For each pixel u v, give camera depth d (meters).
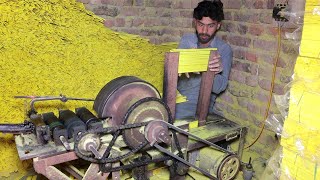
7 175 2.23
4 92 2.10
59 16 2.24
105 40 2.46
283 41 2.24
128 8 2.97
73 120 1.58
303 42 0.83
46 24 2.19
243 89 2.67
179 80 2.45
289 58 2.21
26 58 2.14
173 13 3.19
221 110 2.96
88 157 1.52
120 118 1.66
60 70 2.28
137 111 1.59
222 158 2.04
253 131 2.64
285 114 1.15
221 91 2.63
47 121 1.64
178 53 1.82
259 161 2.50
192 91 2.46
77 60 2.33
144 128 1.61
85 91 2.39
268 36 2.36
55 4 2.22
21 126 1.57
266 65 2.42
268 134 2.50
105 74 2.47
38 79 2.19
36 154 1.49
